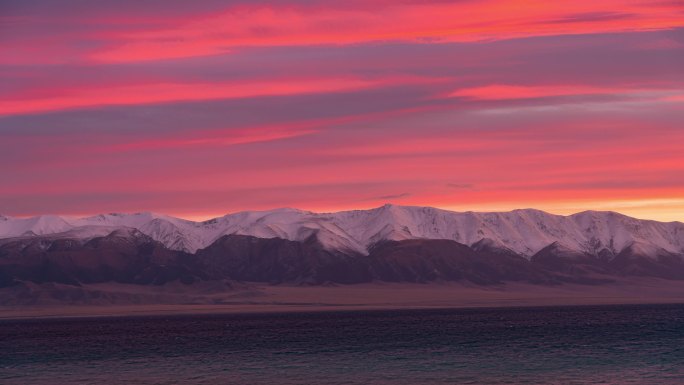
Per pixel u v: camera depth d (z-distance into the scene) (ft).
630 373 424.05
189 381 420.36
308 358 520.42
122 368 484.74
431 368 456.04
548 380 402.11
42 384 419.33
